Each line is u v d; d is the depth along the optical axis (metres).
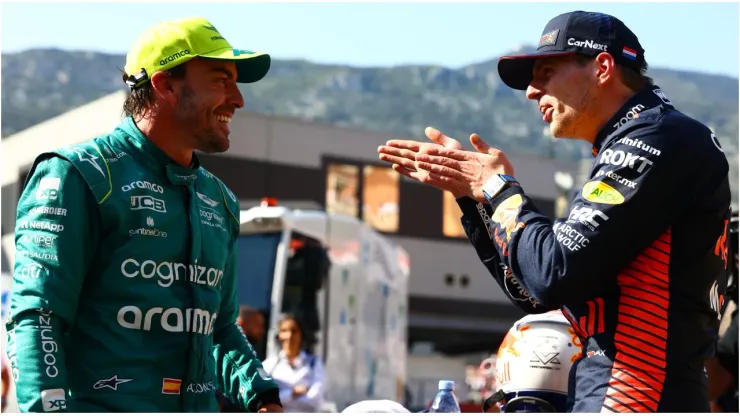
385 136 29.44
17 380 3.44
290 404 10.45
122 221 3.61
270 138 26.80
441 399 4.30
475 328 33.34
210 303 3.80
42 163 3.64
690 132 3.46
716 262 3.48
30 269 3.51
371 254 14.77
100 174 3.61
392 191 30.53
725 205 3.52
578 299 3.41
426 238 32.00
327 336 13.09
